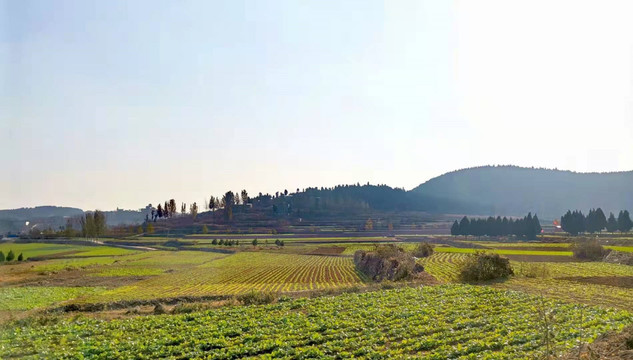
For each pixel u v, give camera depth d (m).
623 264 67.56
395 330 26.05
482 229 166.62
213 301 45.81
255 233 185.00
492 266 50.28
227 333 27.36
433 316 29.67
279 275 70.81
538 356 18.80
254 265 88.31
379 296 38.69
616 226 148.50
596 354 16.83
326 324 28.17
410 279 52.31
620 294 37.06
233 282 62.66
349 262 91.75
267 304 38.38
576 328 23.83
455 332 25.05
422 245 92.62
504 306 32.16
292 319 30.53
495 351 21.27
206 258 104.38
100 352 24.38
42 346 25.80
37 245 115.81
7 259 93.75
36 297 51.44
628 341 18.11
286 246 137.62
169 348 24.38
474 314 29.67
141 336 27.86
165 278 69.12
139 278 69.56
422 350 22.64
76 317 35.62
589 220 151.50
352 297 38.62
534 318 27.42
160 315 35.94
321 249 125.81
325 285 57.31
